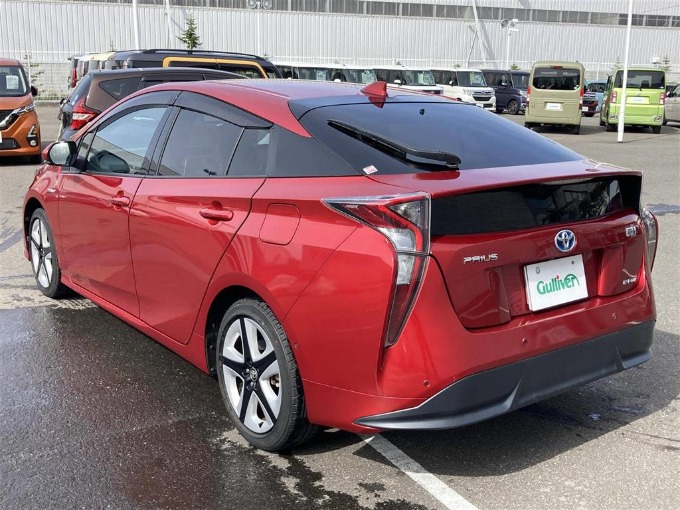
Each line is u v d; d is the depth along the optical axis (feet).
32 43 135.03
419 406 9.14
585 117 115.65
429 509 9.67
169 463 10.75
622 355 11.06
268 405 10.73
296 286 9.82
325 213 9.70
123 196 13.55
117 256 13.99
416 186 9.36
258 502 9.78
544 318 10.02
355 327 9.31
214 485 10.17
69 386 13.37
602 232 10.63
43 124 72.23
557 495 10.02
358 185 9.74
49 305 17.88
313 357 9.82
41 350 15.03
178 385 13.50
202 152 12.27
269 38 153.28
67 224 15.96
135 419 12.14
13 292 18.95
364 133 10.74
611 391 13.53
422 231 9.00
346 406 9.66
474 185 9.40
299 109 11.29
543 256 9.94
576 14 185.16
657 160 51.65
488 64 177.58
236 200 10.98
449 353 9.13
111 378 13.75
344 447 11.26
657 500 9.95
